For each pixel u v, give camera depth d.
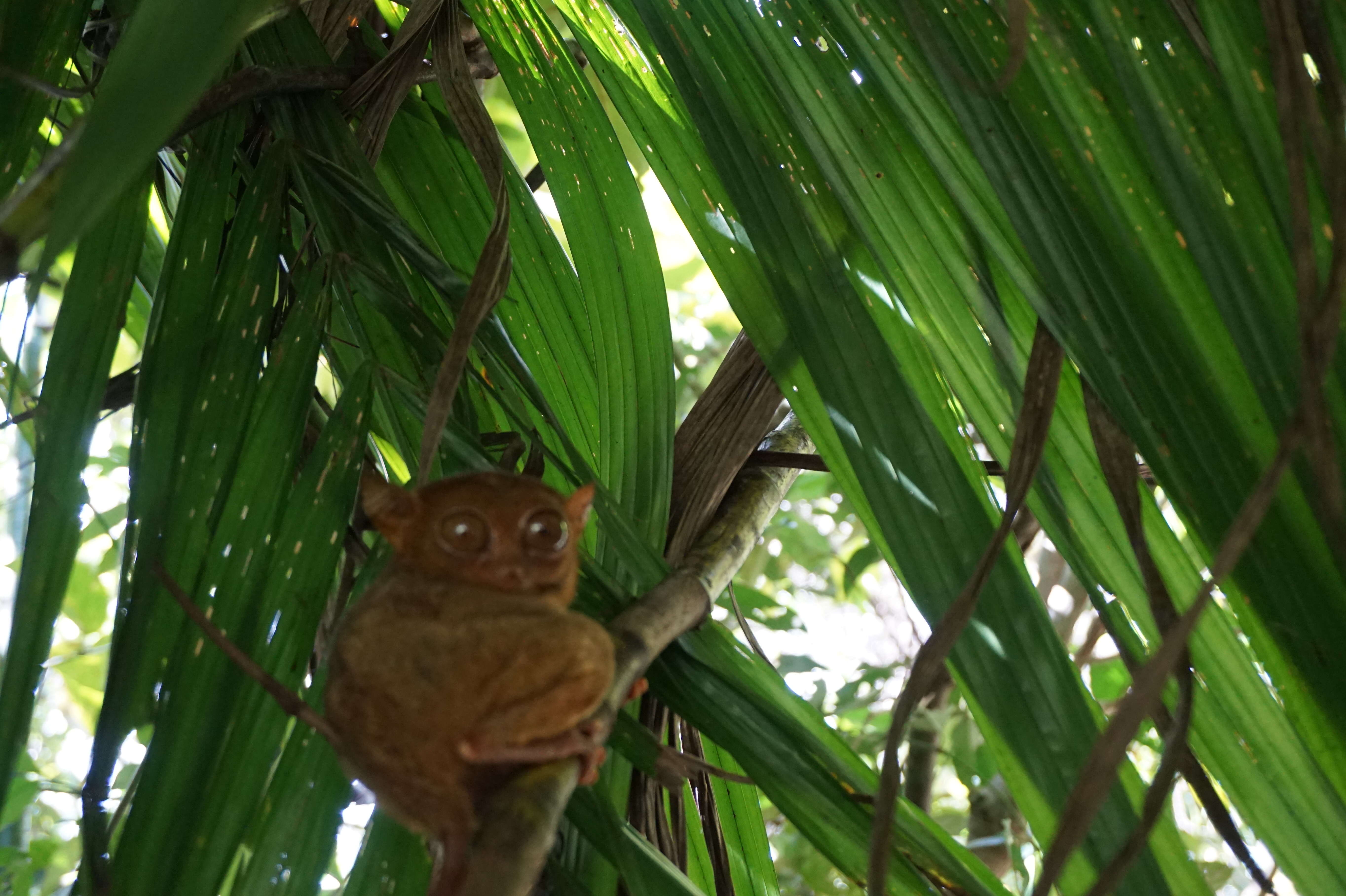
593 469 0.90
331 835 0.72
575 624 0.67
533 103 0.97
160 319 0.81
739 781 0.76
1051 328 0.75
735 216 0.89
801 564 2.23
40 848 1.49
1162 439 0.74
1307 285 0.68
